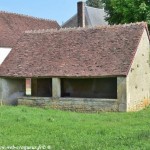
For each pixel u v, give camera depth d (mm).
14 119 19609
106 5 44625
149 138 14227
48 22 49625
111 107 24766
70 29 30656
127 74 24453
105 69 25359
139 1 39312
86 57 27188
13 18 43875
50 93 30531
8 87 29969
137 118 20984
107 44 27484
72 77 26266
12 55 30656
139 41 26766
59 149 12758
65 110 26312
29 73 28172
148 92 28828
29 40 31500
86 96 28484
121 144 13281
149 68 28891
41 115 21422
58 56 28469
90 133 15922
